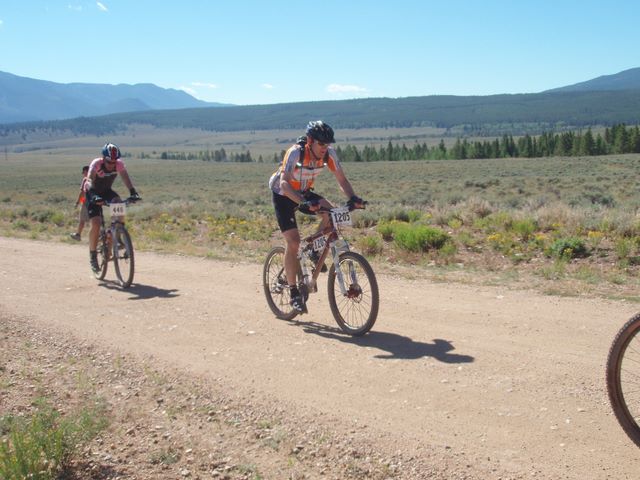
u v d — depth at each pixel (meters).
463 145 141.00
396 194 41.31
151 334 6.11
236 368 5.02
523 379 4.47
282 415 4.10
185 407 4.35
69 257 11.70
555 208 15.38
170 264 10.58
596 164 75.12
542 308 6.55
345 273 5.86
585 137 117.00
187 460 3.63
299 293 6.22
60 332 6.27
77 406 4.43
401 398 4.26
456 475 3.27
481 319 6.18
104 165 8.73
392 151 159.25
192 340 5.87
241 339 5.84
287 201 6.11
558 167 74.88
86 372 5.13
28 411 4.38
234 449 3.72
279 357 5.26
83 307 7.36
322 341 5.67
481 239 12.52
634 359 4.59
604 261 9.68
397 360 5.03
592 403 3.99
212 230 17.59
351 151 160.12
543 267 9.35
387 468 3.38
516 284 7.96
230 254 11.84
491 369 4.71
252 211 24.58
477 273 9.03
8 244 14.44
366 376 4.71
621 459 3.30
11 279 9.37
